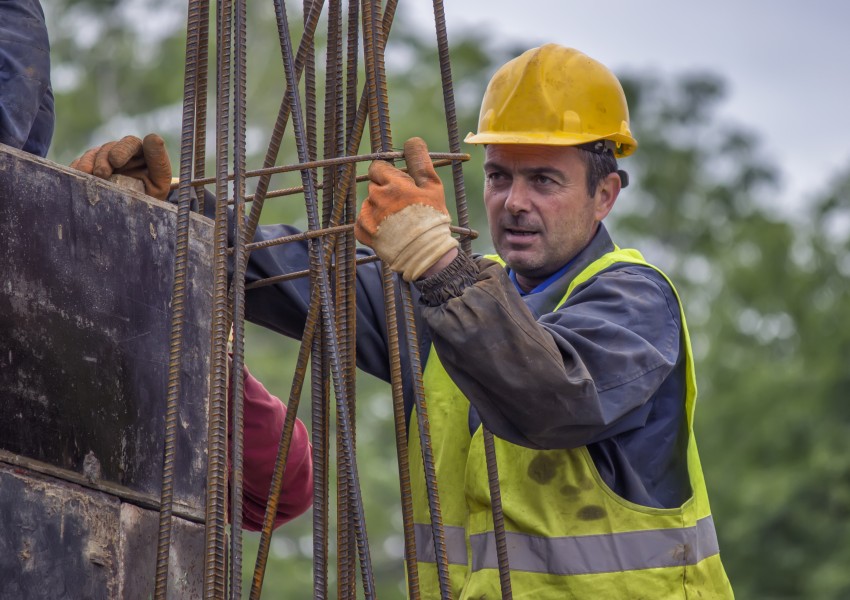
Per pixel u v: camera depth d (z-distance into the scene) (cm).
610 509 845
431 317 749
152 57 4334
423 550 877
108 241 762
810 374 4934
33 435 707
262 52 4109
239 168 746
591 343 816
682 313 896
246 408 959
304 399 3616
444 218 748
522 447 855
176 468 779
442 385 893
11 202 717
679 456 877
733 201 6122
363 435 3841
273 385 3572
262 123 4041
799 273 5369
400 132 4466
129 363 762
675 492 871
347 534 758
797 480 4559
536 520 843
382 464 3806
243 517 1013
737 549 4531
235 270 752
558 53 937
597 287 871
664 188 6047
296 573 3478
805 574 4447
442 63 786
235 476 739
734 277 5384
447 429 883
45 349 720
